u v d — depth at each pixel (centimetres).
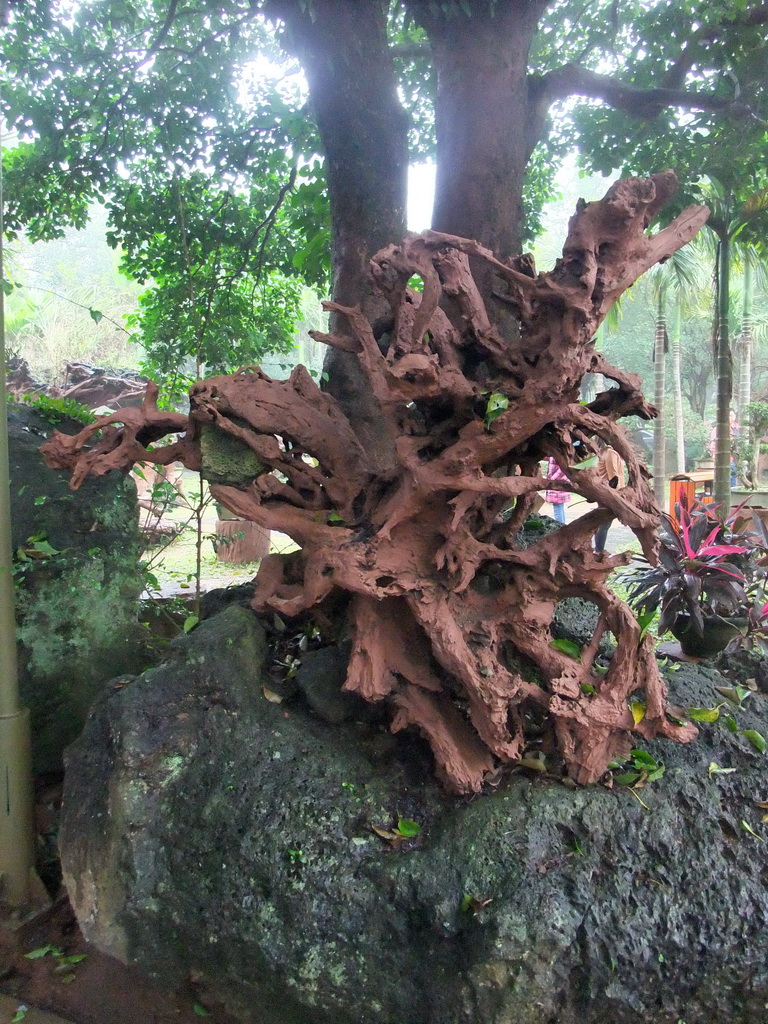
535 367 183
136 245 485
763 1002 172
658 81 421
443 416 210
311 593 210
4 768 238
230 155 466
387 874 176
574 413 190
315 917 175
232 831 191
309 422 238
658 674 201
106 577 318
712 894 172
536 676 229
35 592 294
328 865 181
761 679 270
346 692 222
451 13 297
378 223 321
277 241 504
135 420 247
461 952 165
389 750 211
